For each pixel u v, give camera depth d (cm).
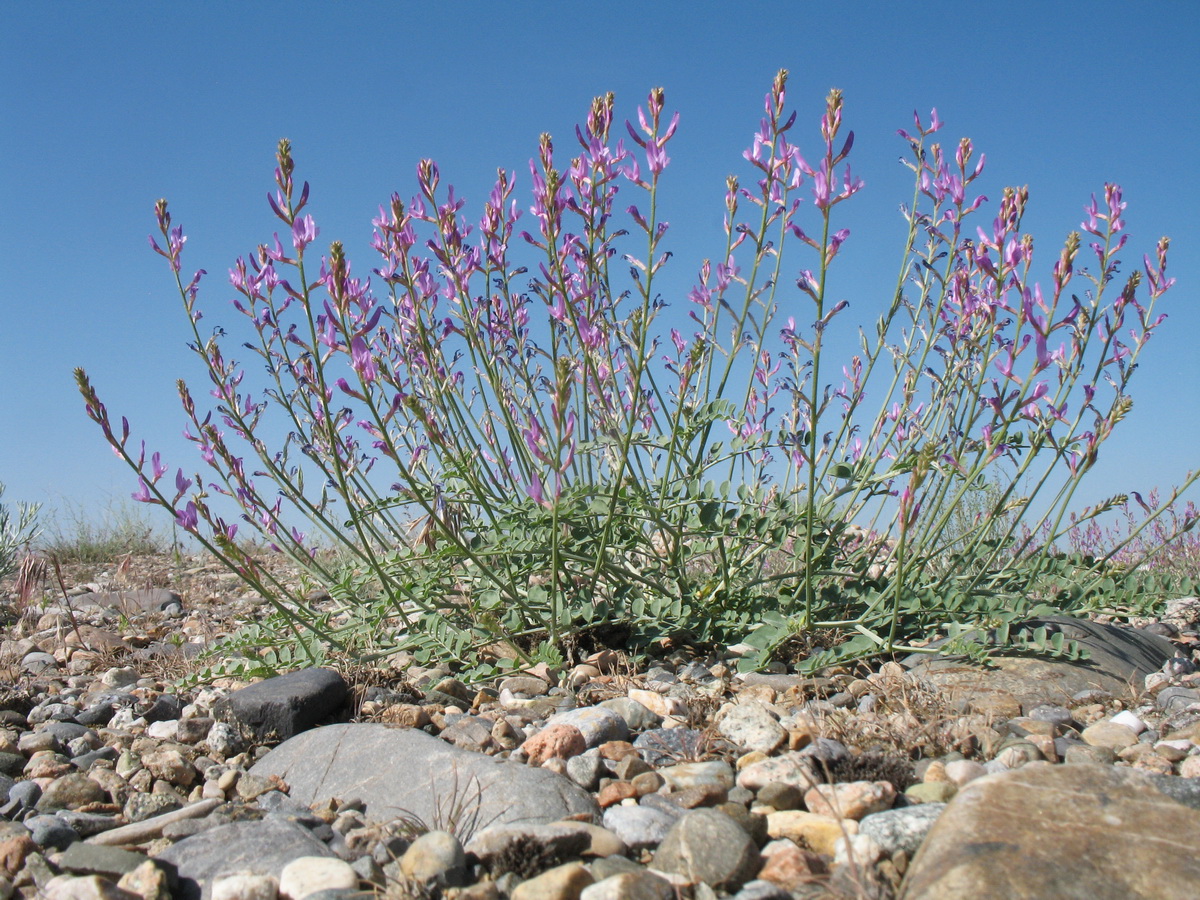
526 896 38
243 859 43
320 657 75
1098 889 33
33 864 43
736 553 82
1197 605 99
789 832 43
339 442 81
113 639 97
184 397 74
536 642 77
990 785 40
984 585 82
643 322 64
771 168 69
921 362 77
